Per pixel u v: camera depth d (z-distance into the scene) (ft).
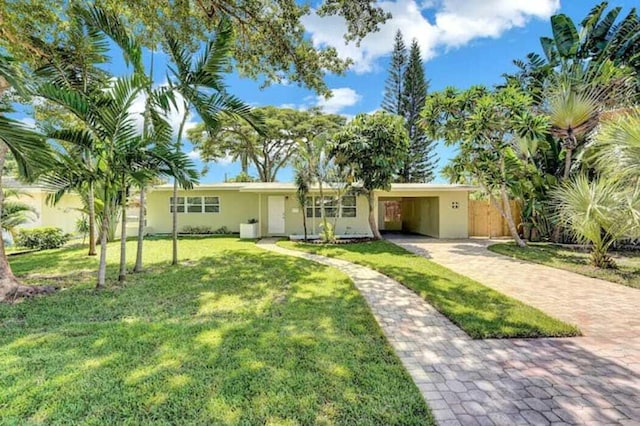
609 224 24.27
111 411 7.95
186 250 35.73
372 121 41.60
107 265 27.40
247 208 56.03
